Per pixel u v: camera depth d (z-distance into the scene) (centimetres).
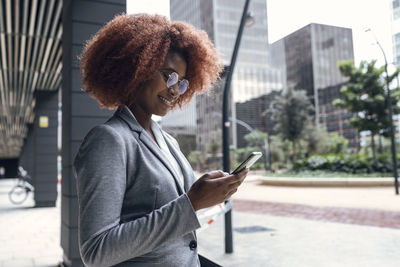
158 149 85
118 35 91
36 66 818
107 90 91
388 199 1034
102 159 69
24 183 1191
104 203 67
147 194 76
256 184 1970
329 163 1956
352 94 1530
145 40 87
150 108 91
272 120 2706
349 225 596
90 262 65
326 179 1634
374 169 1752
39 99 1030
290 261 382
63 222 360
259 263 377
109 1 348
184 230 67
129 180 76
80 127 329
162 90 89
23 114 1588
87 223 66
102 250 63
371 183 1524
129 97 90
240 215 773
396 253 390
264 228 594
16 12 532
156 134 96
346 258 383
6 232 609
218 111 4344
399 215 692
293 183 1734
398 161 1709
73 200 326
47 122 1026
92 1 341
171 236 66
